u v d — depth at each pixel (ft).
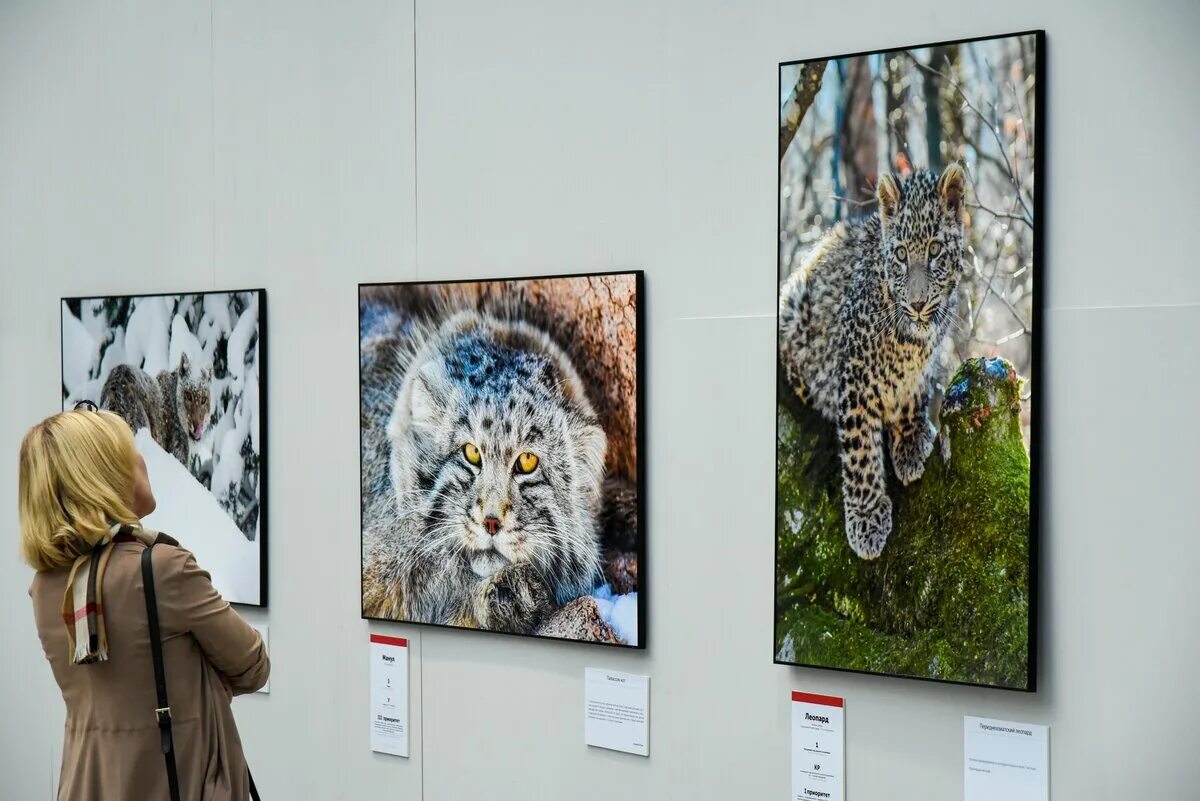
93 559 8.48
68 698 8.77
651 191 10.16
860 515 9.04
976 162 8.57
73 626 8.37
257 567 12.51
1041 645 8.50
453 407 11.11
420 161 11.47
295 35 12.24
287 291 12.36
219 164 12.80
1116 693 8.25
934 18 8.85
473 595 11.05
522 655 10.96
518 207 10.89
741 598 9.75
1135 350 8.16
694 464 9.96
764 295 9.62
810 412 9.25
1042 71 8.35
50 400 14.08
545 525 10.63
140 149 13.35
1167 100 8.03
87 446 8.63
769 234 9.59
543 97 10.73
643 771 10.28
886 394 8.93
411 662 11.66
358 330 11.77
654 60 10.13
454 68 11.25
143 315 13.21
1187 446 7.99
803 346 9.28
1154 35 8.06
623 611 10.23
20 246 14.26
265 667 9.26
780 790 9.57
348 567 12.02
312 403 12.22
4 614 14.43
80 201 13.82
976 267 8.58
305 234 12.22
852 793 9.25
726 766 9.84
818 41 9.34
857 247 9.05
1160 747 8.10
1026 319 8.39
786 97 9.33
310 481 12.26
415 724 11.64
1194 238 7.96
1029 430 8.37
